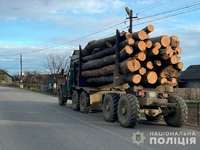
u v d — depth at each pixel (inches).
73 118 583.8
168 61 490.9
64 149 327.6
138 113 463.5
